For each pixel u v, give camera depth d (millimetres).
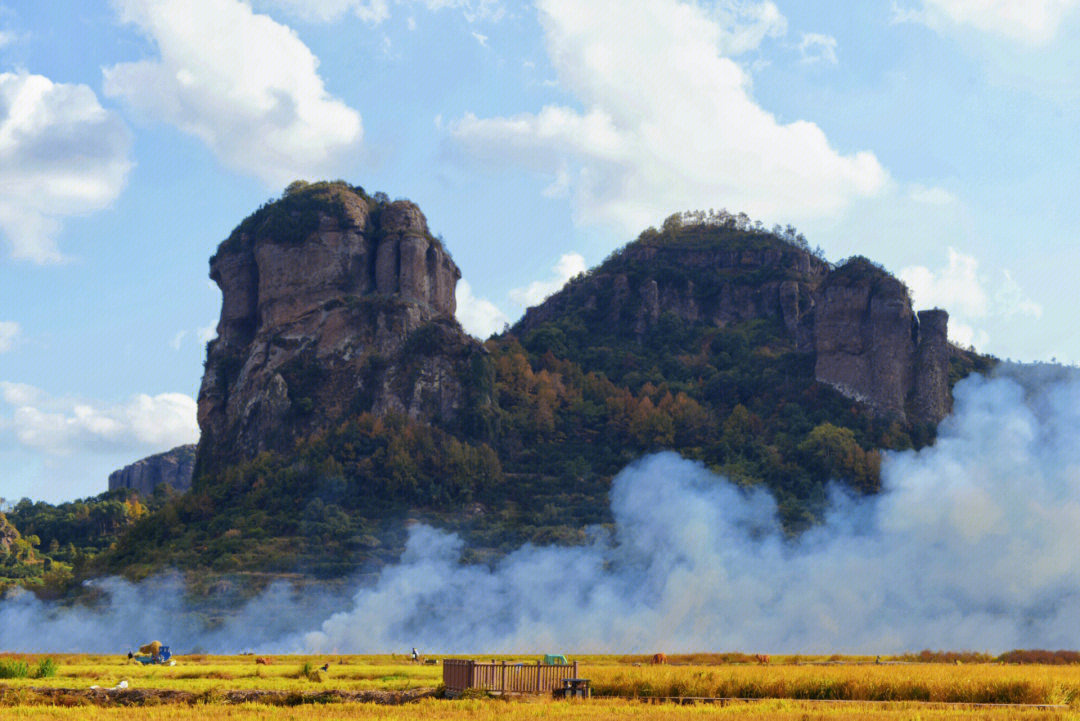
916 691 74688
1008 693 73312
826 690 76500
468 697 73062
